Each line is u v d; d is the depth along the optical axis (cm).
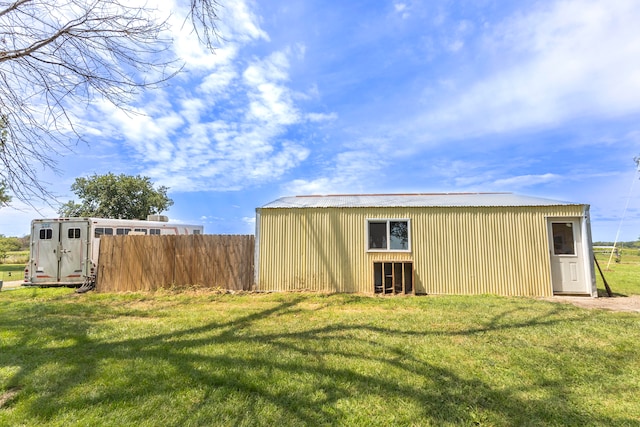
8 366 394
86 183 2544
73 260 1109
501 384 347
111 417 279
